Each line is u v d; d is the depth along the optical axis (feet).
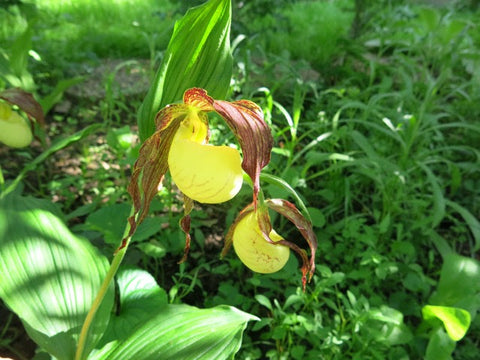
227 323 0.79
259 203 0.67
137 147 1.35
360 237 1.33
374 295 1.28
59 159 1.87
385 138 2.05
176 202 1.61
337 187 1.67
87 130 1.07
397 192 1.57
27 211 0.85
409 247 1.38
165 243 1.39
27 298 0.74
